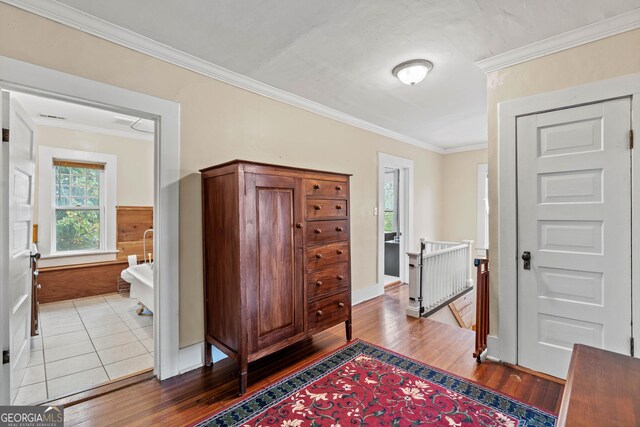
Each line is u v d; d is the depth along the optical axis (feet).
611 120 6.31
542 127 7.17
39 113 12.37
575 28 6.45
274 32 6.64
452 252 14.12
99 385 6.85
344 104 11.11
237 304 6.63
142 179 16.30
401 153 15.76
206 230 7.68
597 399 2.44
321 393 6.48
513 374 7.20
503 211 7.71
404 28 6.51
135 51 6.78
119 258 15.33
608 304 6.41
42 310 12.38
